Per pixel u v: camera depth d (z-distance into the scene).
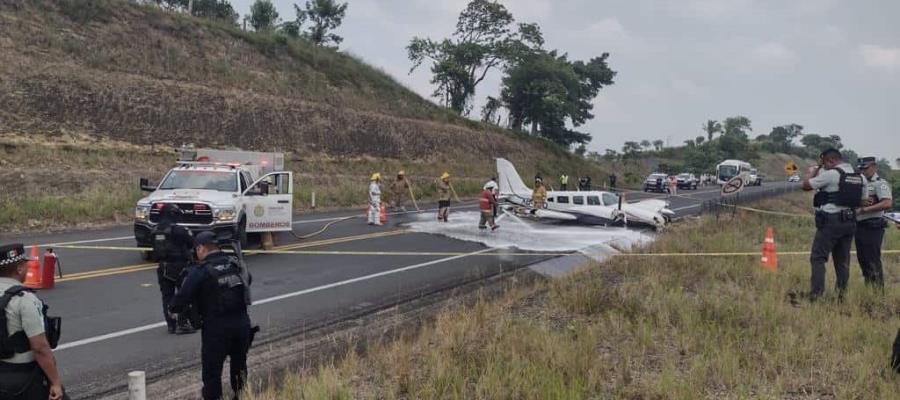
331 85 42.94
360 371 6.16
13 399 3.67
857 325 7.04
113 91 28.27
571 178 55.62
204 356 5.17
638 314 7.79
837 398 5.09
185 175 13.71
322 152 35.16
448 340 6.72
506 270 12.62
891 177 56.91
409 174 38.22
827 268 11.05
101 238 14.98
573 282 10.16
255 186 13.86
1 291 3.71
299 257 13.34
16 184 19.53
